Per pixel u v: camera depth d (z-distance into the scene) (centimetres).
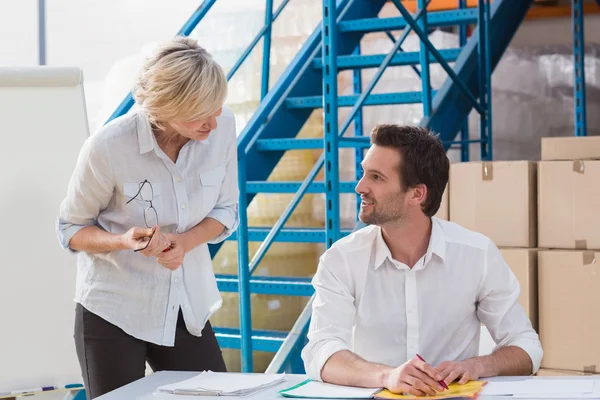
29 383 270
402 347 192
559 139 322
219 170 223
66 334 274
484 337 200
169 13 499
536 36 522
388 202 186
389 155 185
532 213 298
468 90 398
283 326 423
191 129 197
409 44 533
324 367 177
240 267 324
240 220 327
